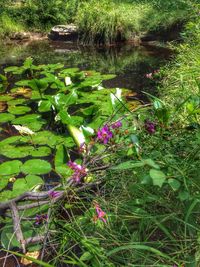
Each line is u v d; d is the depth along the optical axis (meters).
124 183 2.18
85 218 2.11
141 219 1.94
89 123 3.49
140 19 8.39
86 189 2.37
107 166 2.32
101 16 8.33
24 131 3.34
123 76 5.58
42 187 2.71
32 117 3.84
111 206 2.09
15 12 9.56
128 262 1.77
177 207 1.93
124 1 9.88
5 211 2.29
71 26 8.77
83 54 7.40
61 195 2.20
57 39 8.83
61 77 5.10
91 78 4.75
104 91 4.49
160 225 1.79
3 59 6.94
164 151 2.22
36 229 2.19
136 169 2.12
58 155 2.86
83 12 8.67
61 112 3.43
